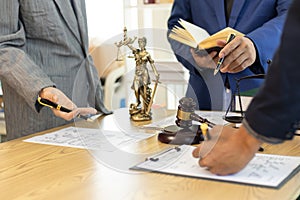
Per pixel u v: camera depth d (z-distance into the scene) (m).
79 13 1.76
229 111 1.65
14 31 1.61
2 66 1.53
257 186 1.04
